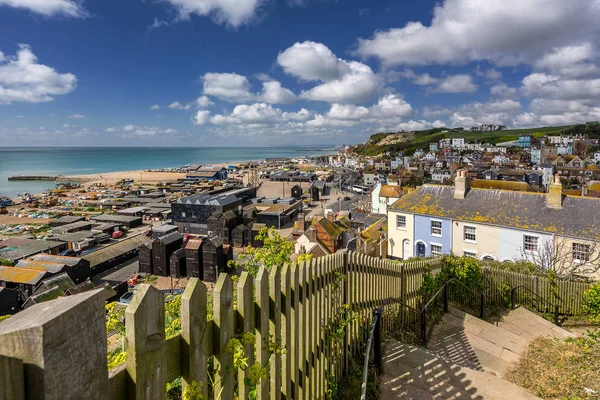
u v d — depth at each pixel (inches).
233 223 2202.3
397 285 358.9
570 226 896.3
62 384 50.6
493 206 1042.1
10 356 46.0
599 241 833.5
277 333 138.7
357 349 270.2
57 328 49.3
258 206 3014.3
